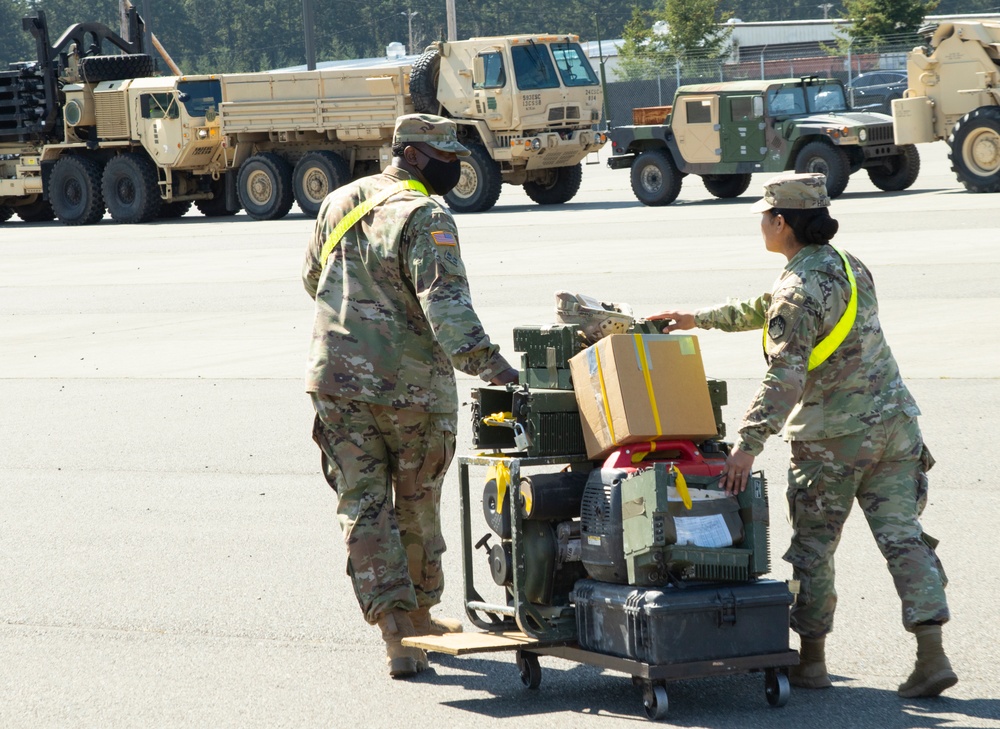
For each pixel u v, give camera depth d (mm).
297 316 39688
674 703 12195
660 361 12117
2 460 24078
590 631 12141
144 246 65938
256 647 14250
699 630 11523
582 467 12742
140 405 28469
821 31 175625
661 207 70750
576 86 75688
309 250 13938
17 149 90500
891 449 12117
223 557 17578
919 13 155250
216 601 15789
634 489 11609
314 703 12594
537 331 12891
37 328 40594
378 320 13195
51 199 86875
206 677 13391
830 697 12188
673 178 71875
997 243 44469
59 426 26859
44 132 87688
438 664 13734
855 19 157500
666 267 43875
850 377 12016
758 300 12797
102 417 27500
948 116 64625
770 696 11984
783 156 68000
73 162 85688
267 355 33594
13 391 30953
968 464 20312
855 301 12008
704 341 32375
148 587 16438
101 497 21125
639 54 149375
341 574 16672
